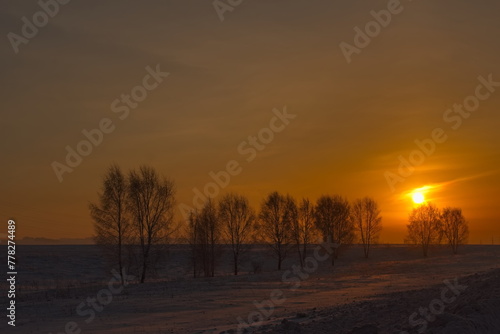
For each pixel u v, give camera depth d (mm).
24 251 142000
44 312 30953
